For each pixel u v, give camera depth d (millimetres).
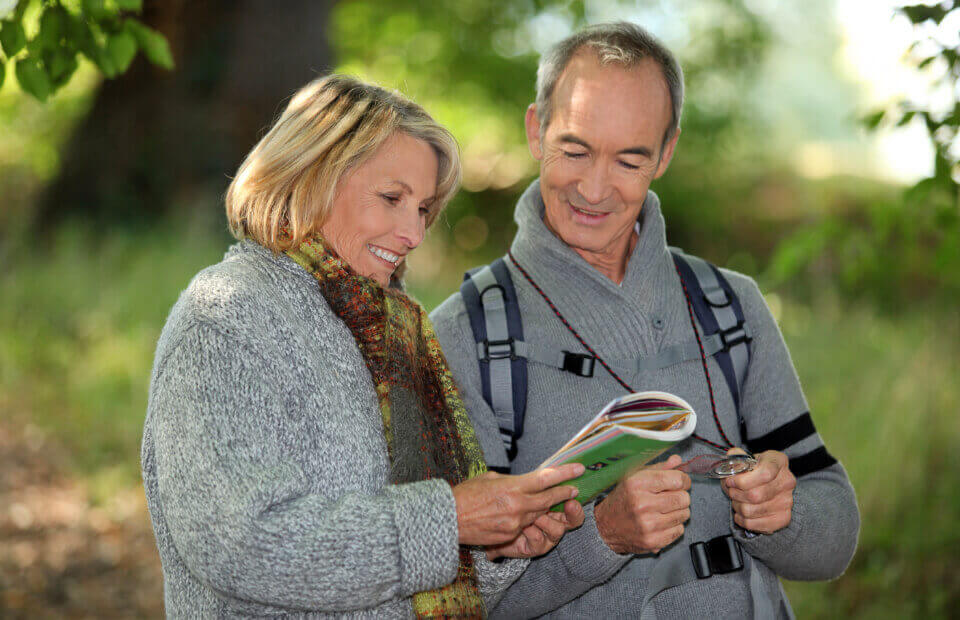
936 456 4562
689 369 1965
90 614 3893
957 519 4223
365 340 1603
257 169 1575
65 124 10500
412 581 1381
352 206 1598
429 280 8531
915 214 3717
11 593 3938
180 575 1508
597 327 1961
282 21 8477
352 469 1489
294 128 1583
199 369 1381
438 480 1471
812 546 1909
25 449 5117
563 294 1983
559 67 1921
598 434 1430
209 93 8742
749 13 13367
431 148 1654
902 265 4012
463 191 12125
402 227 1611
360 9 12500
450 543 1401
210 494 1322
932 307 5852
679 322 1997
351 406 1532
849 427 4906
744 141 13469
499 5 12578
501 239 11836
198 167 8656
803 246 4090
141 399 5676
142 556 4398
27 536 4406
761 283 7879
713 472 1753
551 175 1925
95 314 6500
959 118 3125
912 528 4207
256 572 1314
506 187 12398
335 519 1365
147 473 1512
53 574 4137
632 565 1881
